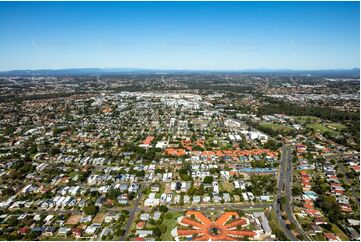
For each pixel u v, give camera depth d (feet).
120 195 481.46
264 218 407.44
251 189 501.97
